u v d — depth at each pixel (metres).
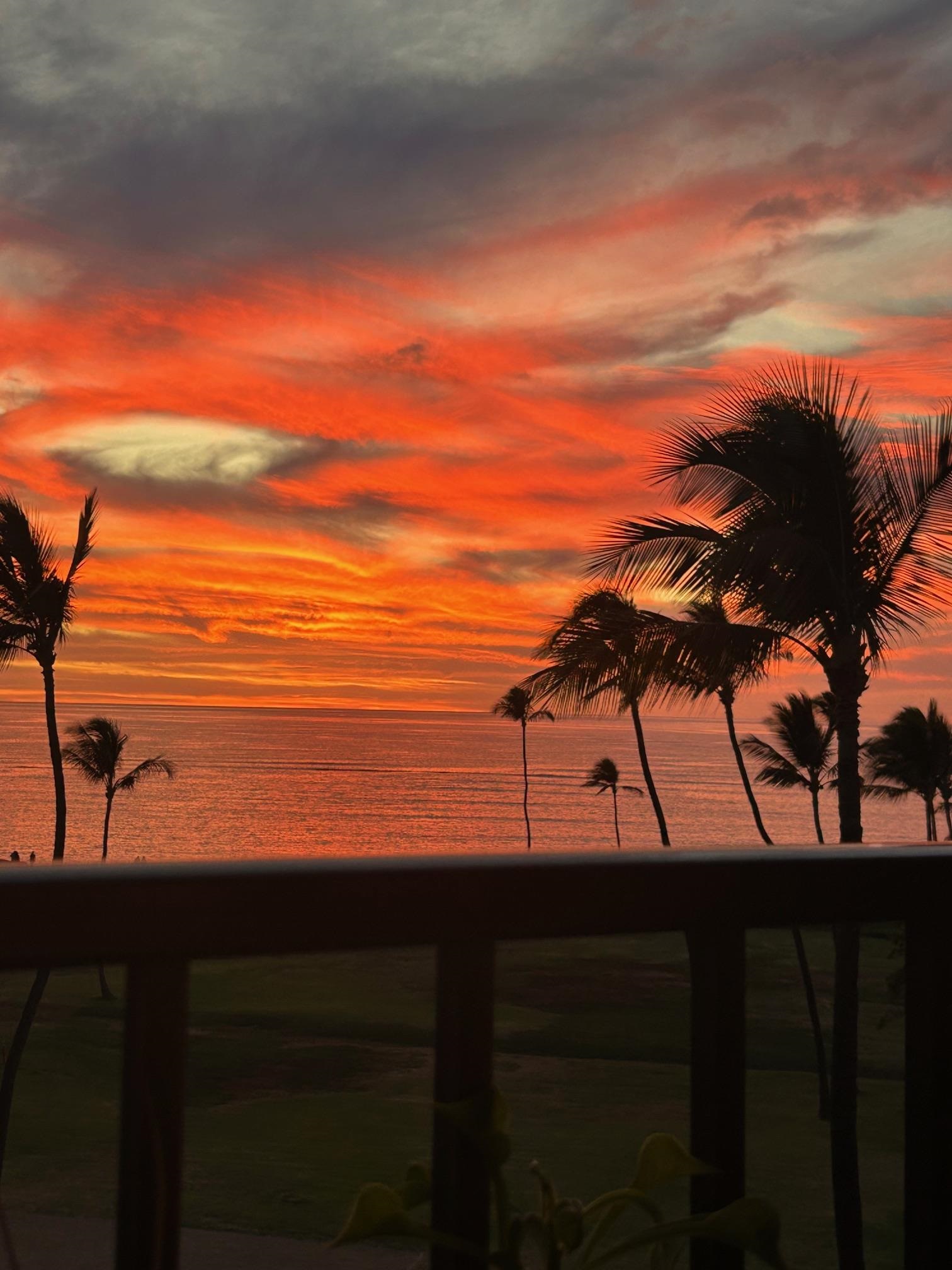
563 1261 0.80
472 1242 0.81
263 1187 13.98
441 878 0.77
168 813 118.44
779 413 11.69
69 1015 24.62
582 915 0.83
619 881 0.85
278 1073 21.84
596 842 109.25
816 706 38.22
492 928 0.80
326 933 0.73
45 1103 18.27
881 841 1.02
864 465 11.88
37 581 19.27
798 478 11.77
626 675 12.16
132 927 0.66
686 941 0.91
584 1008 29.52
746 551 11.31
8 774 162.62
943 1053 1.00
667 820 130.25
